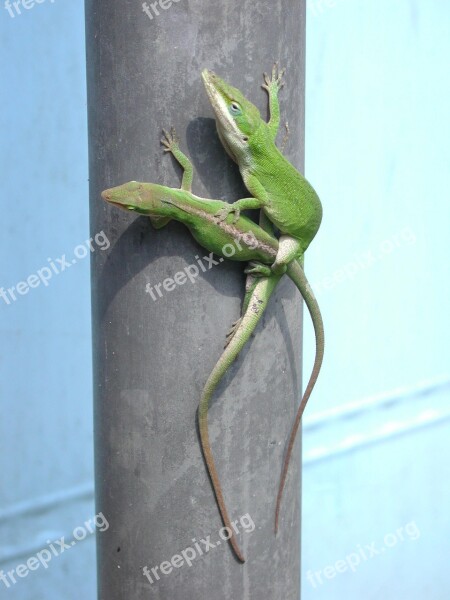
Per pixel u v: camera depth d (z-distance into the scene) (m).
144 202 0.54
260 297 0.56
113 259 0.56
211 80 0.54
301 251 0.56
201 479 0.56
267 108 0.56
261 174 0.55
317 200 0.56
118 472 0.57
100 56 0.55
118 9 0.54
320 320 0.58
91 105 0.56
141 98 0.54
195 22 0.54
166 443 0.56
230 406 0.56
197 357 0.56
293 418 0.58
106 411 0.57
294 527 0.59
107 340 0.56
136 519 0.57
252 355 0.56
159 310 0.55
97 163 0.56
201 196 0.55
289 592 0.59
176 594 0.57
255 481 0.57
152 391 0.56
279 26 0.55
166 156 0.55
